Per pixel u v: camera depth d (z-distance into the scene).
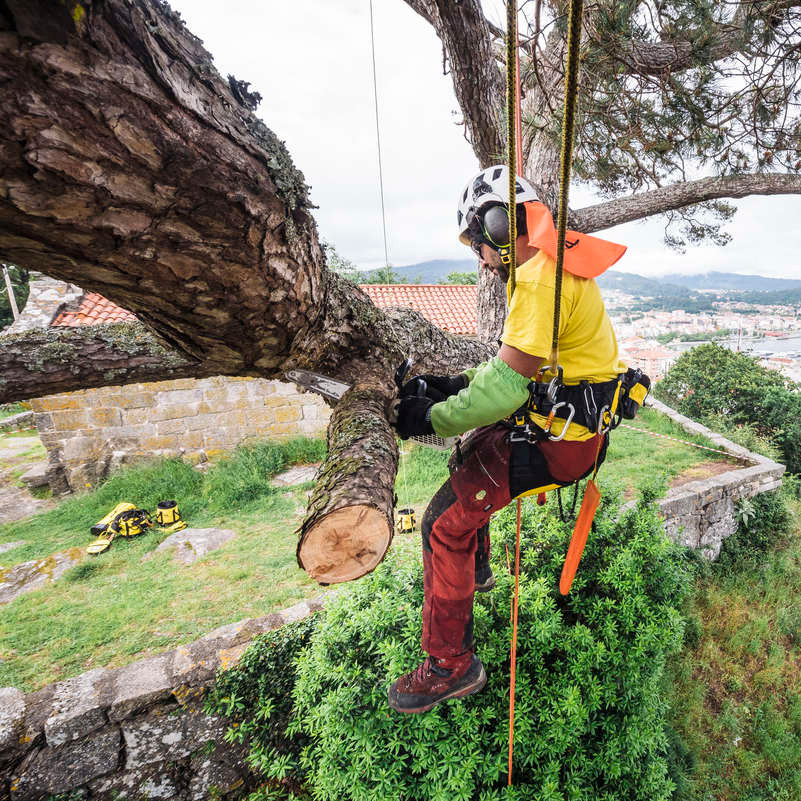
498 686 3.09
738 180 4.31
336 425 1.60
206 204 1.22
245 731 3.87
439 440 1.66
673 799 4.08
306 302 1.81
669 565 3.85
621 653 3.33
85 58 0.89
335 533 1.21
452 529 1.64
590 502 1.53
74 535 7.42
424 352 2.95
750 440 9.98
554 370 1.28
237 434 10.05
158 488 8.72
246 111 1.33
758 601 6.69
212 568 6.07
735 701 5.24
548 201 4.57
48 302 9.79
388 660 3.11
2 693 3.66
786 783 4.46
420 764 2.87
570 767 3.20
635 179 4.59
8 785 3.36
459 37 3.29
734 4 2.96
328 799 3.28
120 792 3.70
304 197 1.53
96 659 4.52
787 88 3.29
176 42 1.11
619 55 3.24
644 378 1.59
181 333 1.74
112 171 1.04
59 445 9.25
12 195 0.98
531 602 3.20
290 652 4.00
